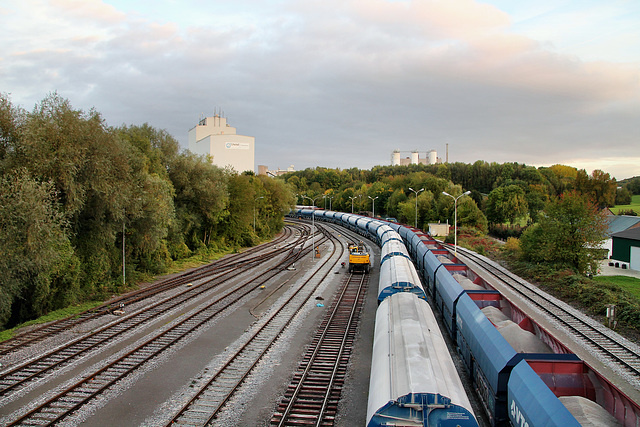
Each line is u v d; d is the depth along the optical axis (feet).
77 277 79.56
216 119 438.81
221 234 172.76
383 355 35.40
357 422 38.50
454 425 27.71
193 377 47.83
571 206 113.09
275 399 42.83
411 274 67.62
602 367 53.31
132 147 101.35
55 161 71.05
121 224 91.09
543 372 32.40
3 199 59.82
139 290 91.71
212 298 84.43
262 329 65.21
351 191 383.24
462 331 49.01
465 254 157.99
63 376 47.52
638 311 70.74
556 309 80.48
